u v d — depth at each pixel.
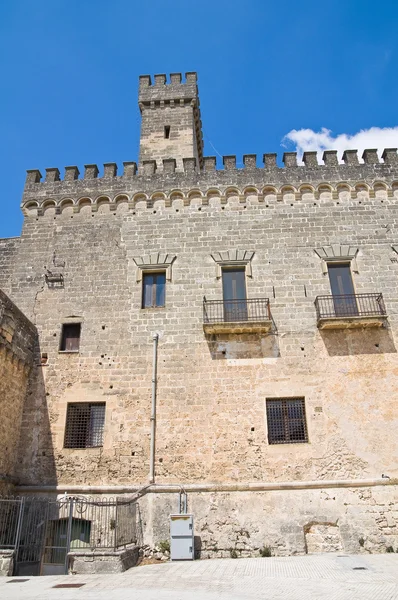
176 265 21.80
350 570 13.40
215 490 17.89
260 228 22.31
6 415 18.19
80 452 18.86
